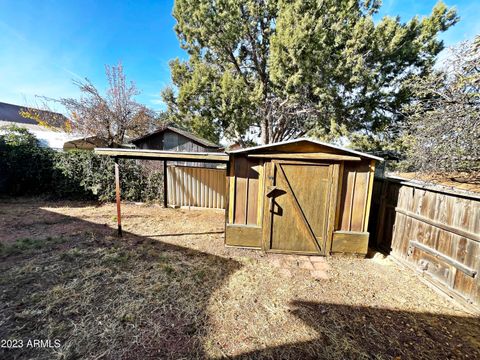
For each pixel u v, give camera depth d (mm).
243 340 2129
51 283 2918
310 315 2514
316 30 6176
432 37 6773
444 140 3525
